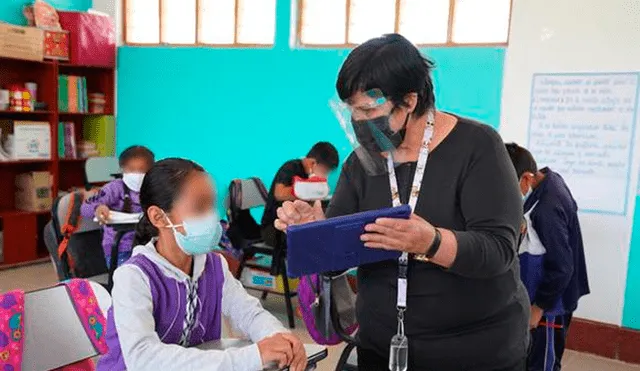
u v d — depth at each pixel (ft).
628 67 10.94
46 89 16.84
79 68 18.31
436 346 4.19
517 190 4.07
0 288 14.34
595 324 11.59
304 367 4.36
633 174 11.06
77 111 17.52
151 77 17.65
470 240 3.69
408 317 4.21
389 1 13.89
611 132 11.20
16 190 17.02
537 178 7.50
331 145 13.38
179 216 4.50
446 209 4.06
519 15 11.96
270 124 15.83
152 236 4.68
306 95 15.15
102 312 5.55
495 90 12.48
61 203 9.80
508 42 12.21
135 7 17.89
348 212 4.51
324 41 14.88
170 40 17.34
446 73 13.05
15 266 16.22
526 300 4.43
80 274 9.92
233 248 13.51
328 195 13.07
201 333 4.74
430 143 4.13
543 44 11.75
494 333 4.17
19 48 15.53
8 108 15.71
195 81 16.89
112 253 9.74
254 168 16.26
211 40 16.61
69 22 17.16
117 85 18.33
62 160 17.46
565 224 7.34
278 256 12.31
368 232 3.67
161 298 4.41
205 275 4.82
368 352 4.61
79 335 5.37
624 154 11.11
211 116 16.78
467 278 4.04
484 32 12.81
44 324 5.15
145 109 17.89
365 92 3.82
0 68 16.58
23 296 5.05
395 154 4.25
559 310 7.65
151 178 4.55
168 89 17.39
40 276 15.47
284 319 12.91
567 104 11.60
